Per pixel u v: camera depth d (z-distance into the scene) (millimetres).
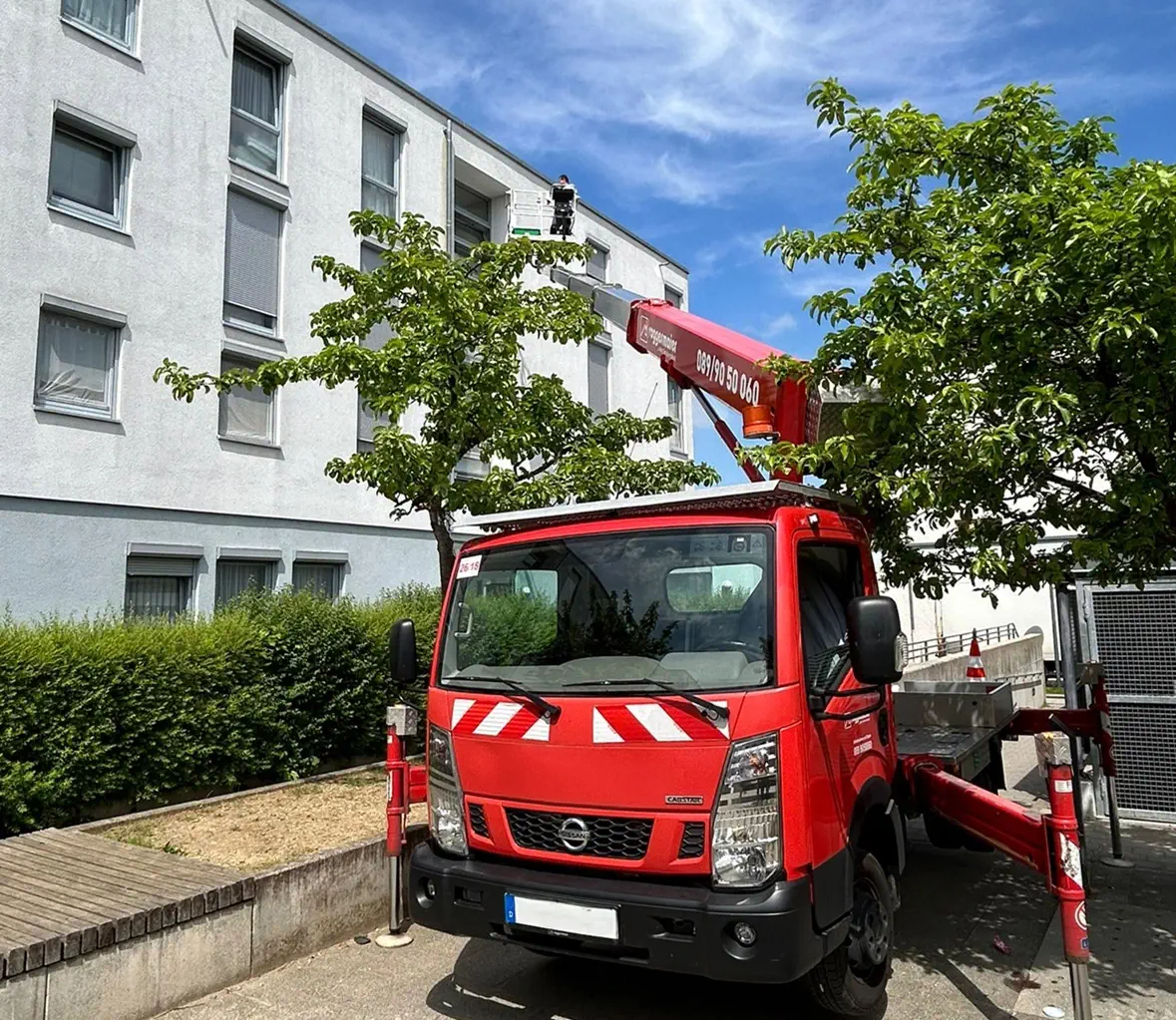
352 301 8688
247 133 14844
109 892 4711
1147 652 7672
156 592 13094
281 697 8586
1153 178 3867
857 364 5227
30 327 11633
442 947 5332
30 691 6535
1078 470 5234
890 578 5871
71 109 12242
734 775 3727
